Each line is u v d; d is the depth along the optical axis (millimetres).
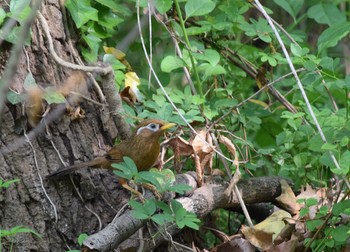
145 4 10445
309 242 9078
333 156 8852
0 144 9008
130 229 8852
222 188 9867
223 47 11742
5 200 9016
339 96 11664
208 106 10430
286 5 13133
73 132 9438
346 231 8805
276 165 11133
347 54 15500
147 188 9406
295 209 9977
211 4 10180
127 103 10562
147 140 9398
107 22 10406
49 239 9086
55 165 9219
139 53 13266
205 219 10336
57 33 9492
